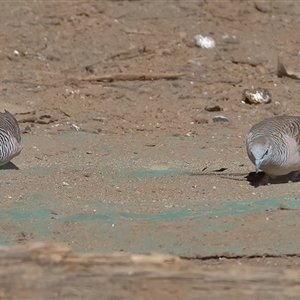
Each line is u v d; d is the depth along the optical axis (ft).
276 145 72.43
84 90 110.52
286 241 61.57
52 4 130.21
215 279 49.88
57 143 93.25
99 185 75.36
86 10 129.29
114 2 131.03
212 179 77.66
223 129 100.12
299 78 115.65
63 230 64.28
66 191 73.31
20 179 76.64
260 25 128.36
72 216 66.54
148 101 108.47
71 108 105.70
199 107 106.93
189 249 60.70
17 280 50.16
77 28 125.59
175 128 100.73
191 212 67.26
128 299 49.80
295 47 124.16
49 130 98.68
